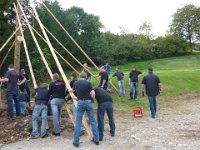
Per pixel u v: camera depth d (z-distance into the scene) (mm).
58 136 10477
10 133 10656
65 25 57969
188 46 74625
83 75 9719
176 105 16281
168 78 23531
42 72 32281
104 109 10023
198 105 16172
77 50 52125
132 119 13102
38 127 11133
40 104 10516
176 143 9445
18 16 14695
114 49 63281
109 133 10773
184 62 63031
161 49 69625
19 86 14203
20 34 14680
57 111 10586
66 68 45656
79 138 9984
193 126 11672
